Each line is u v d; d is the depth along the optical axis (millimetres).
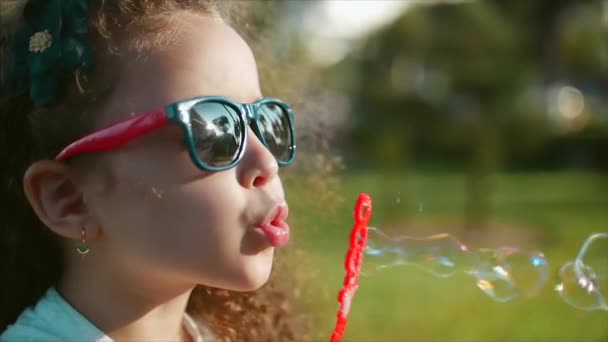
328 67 8828
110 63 1185
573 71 11102
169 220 1148
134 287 1234
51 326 1253
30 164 1282
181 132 1143
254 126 1217
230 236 1151
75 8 1191
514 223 6938
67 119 1205
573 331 3434
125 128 1135
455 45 7465
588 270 1623
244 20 1686
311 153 1909
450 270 1684
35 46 1194
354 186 8836
